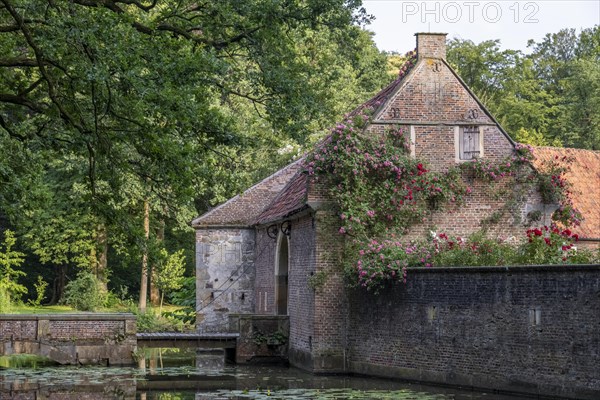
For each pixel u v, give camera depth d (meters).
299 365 29.73
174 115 21.06
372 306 26.91
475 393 22.09
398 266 25.50
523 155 29.33
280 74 24.78
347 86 53.12
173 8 24.14
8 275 52.75
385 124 28.81
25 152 23.55
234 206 39.84
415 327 25.05
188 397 21.75
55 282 65.81
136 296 70.12
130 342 31.34
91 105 21.98
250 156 48.28
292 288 31.58
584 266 19.73
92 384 24.69
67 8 20.67
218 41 24.83
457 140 29.19
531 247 24.22
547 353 20.69
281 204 34.03
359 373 27.36
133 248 23.02
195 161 22.27
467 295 23.22
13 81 23.78
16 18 19.84
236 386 24.27
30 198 22.98
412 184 28.47
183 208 40.81
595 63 70.00
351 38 26.72
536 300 21.06
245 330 31.89
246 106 48.88
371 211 27.88
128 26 20.31
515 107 66.94
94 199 22.44
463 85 29.39
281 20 24.78
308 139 25.30
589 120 64.56
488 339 22.47
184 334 31.84
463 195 29.02
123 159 22.03
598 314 19.39
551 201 29.45
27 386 24.22
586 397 19.59
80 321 31.16
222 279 39.47
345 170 27.97
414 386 24.05
